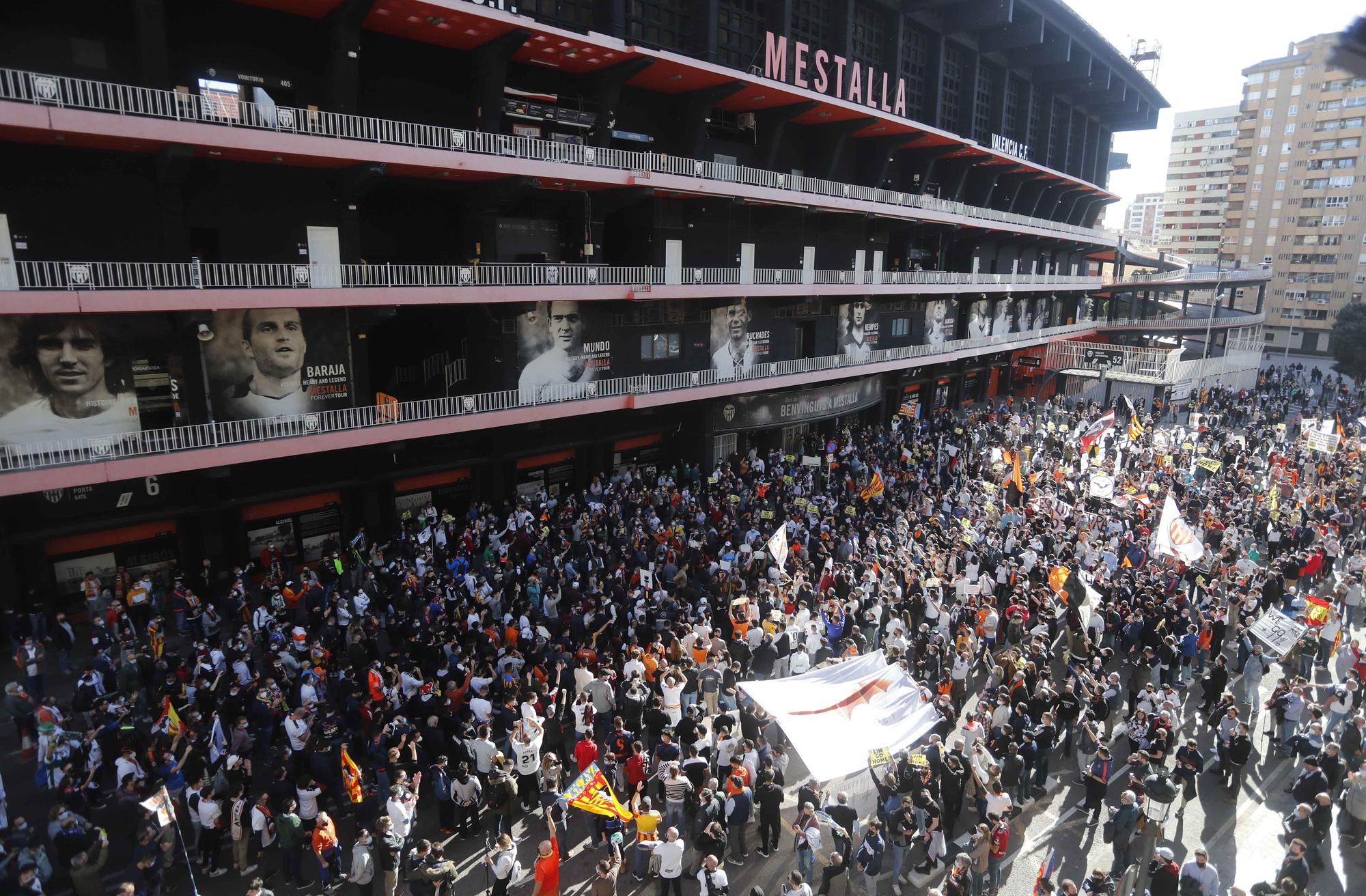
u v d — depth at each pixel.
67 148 19.64
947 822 15.12
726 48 33.25
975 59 49.97
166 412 22.22
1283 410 56.03
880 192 41.88
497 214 27.53
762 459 37.41
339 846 13.73
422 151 23.25
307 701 15.79
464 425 26.11
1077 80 60.50
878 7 41.88
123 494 22.20
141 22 19.20
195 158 21.14
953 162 51.25
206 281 21.70
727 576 22.14
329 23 22.34
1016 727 16.34
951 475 36.59
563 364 29.80
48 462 19.86
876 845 13.27
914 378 51.75
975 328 58.03
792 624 19.86
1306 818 13.97
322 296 22.47
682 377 32.59
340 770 15.79
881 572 22.47
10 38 18.56
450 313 29.20
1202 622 21.05
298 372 23.84
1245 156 114.50
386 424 24.44
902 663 19.23
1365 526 32.09
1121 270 81.81
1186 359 65.88
